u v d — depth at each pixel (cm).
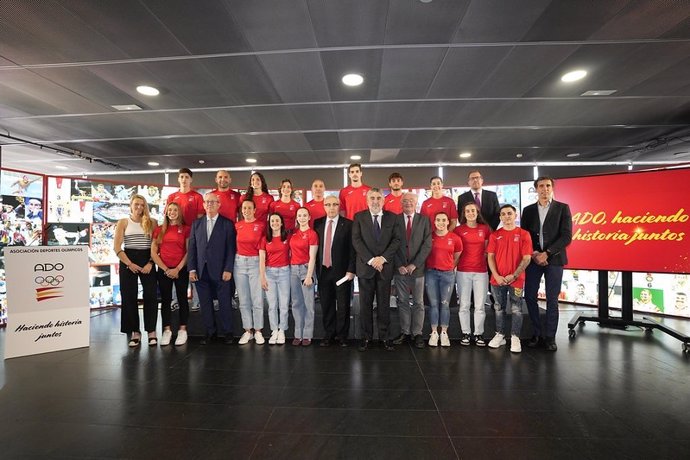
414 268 371
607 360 336
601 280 460
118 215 588
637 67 352
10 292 355
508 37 296
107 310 564
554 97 429
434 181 451
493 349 369
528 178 843
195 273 383
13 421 229
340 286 374
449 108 465
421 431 215
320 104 448
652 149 691
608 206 432
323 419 229
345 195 434
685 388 275
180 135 586
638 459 189
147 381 290
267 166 852
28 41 296
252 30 282
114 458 191
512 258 363
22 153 703
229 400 256
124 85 387
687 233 391
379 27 280
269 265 385
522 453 193
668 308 532
